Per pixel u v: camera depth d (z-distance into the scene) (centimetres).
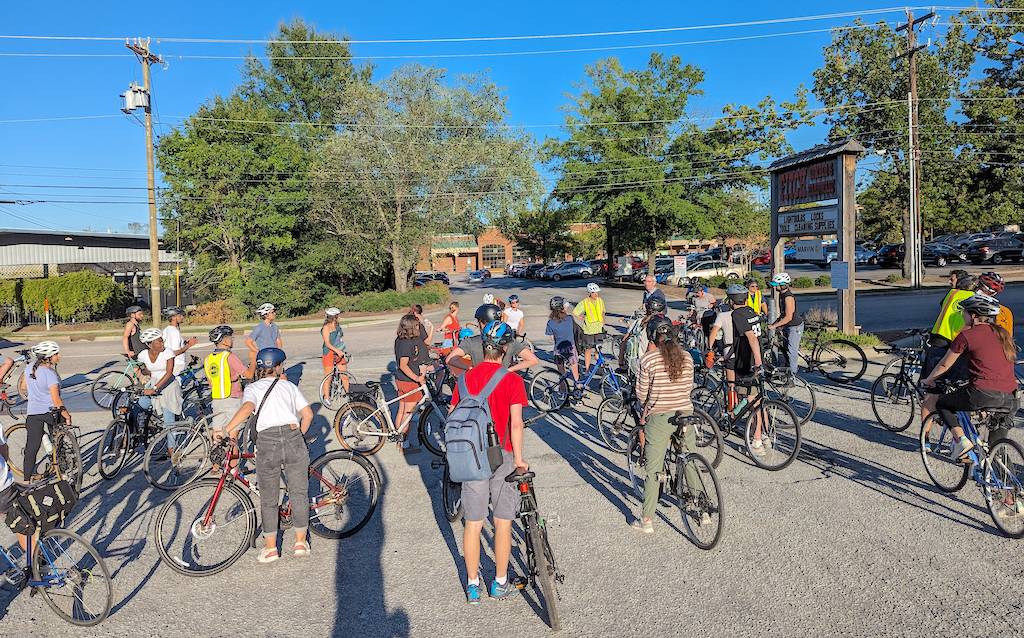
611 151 3772
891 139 3616
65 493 468
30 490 457
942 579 459
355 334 2405
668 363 539
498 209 3719
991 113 3556
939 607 425
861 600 436
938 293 2825
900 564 482
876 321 1977
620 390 847
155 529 508
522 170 3697
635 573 485
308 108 5291
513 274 7256
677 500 560
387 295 3550
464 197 3644
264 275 3378
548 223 6094
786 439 704
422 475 735
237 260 3525
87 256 4150
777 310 1212
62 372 1733
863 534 534
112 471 768
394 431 812
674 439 553
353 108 3538
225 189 3438
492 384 439
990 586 448
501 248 9462
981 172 3884
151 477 711
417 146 3541
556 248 6362
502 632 416
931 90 3591
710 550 516
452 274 9181
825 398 1005
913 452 739
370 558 529
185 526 582
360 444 845
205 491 584
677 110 3906
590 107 3925
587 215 4138
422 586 480
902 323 1922
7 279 3350
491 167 3622
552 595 413
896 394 828
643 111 3800
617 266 4978
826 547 514
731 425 770
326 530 569
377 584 486
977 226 4231
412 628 425
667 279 3853
